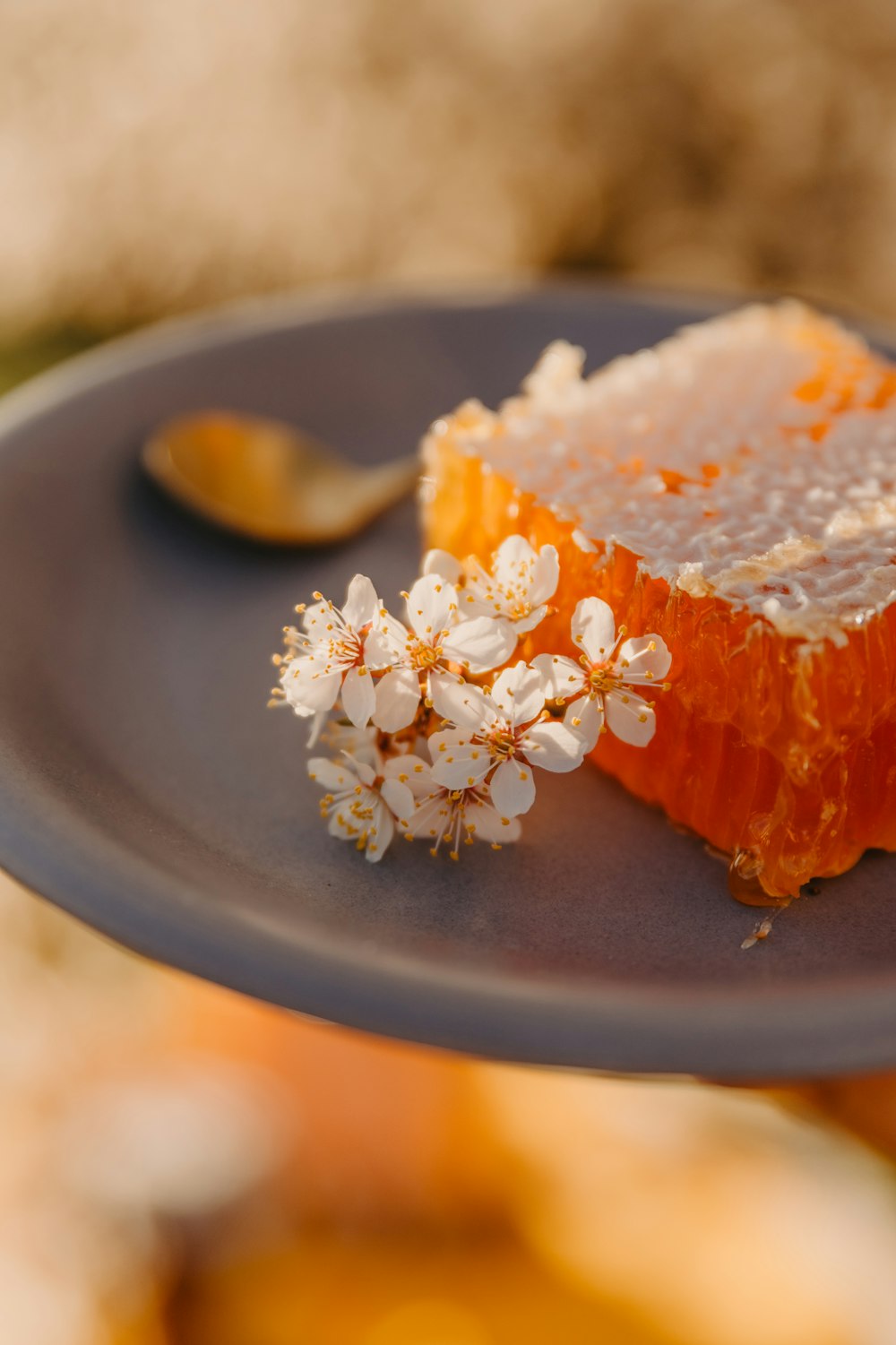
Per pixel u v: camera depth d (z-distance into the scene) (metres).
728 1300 0.59
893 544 0.45
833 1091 0.58
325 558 0.52
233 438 0.54
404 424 0.57
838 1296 0.59
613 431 0.48
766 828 0.44
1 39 1.01
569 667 0.44
